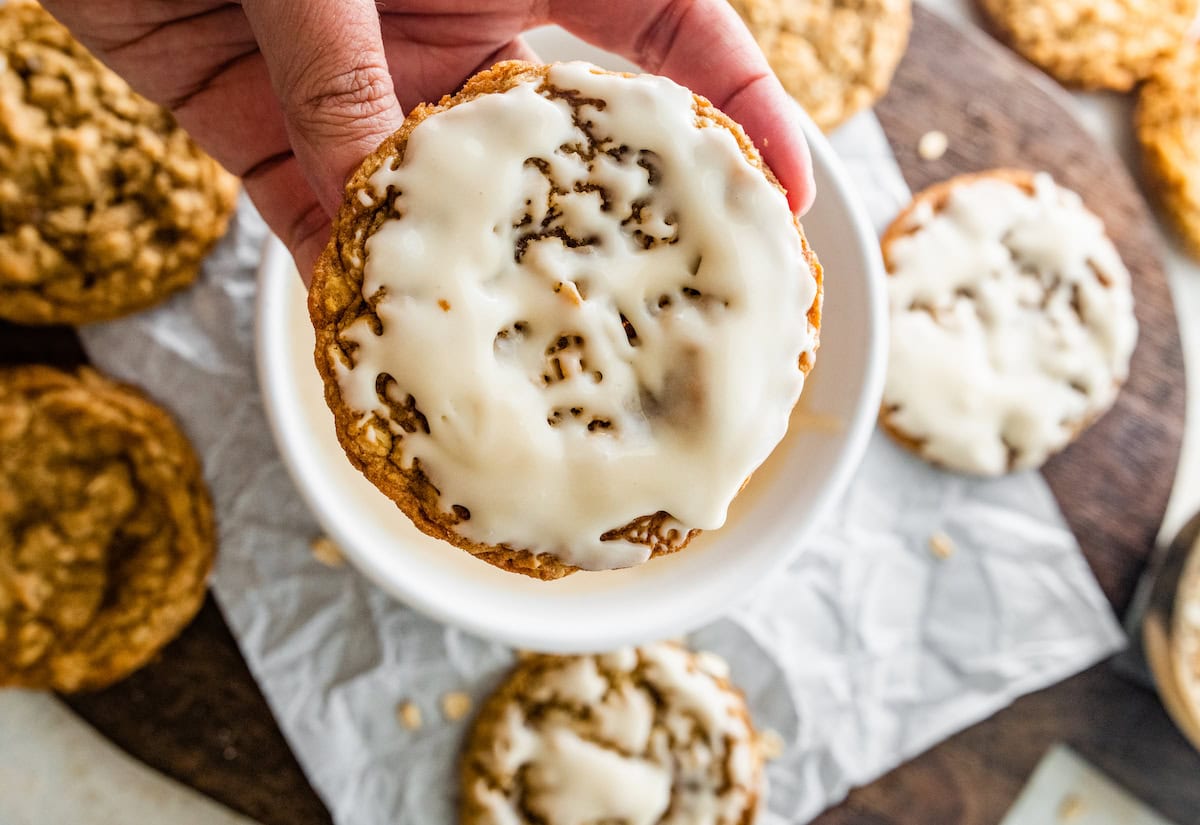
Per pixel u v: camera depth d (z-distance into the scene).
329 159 0.26
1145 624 0.38
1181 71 0.41
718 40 0.31
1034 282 0.38
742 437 0.25
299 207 0.32
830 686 0.38
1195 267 0.43
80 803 0.40
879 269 0.31
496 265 0.25
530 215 0.25
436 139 0.25
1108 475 0.39
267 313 0.31
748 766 0.37
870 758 0.37
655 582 0.31
